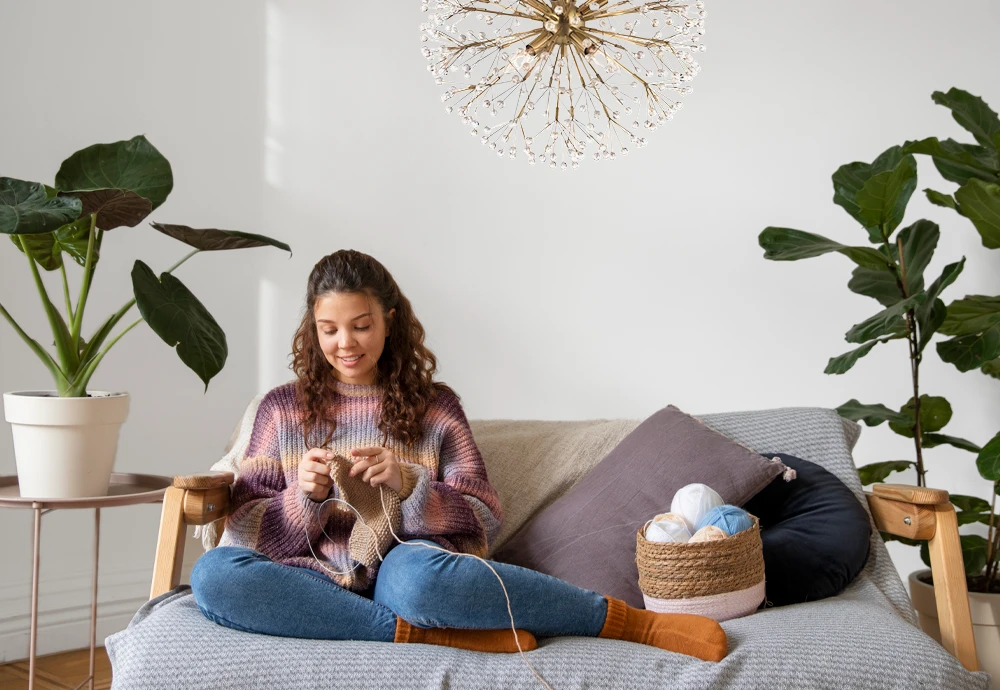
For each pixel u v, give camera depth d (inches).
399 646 50.2
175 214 94.0
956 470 101.5
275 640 50.5
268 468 64.5
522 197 102.6
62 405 68.3
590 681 48.4
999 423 100.7
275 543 60.2
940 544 59.6
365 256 66.9
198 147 94.9
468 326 101.6
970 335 80.7
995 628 75.7
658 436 69.3
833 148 102.8
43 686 80.6
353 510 60.2
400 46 101.0
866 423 83.4
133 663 48.3
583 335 103.0
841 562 61.4
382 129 100.5
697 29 57.6
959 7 102.1
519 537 68.7
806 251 81.3
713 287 103.3
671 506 62.5
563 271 102.9
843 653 50.5
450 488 63.5
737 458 65.7
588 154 102.4
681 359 103.3
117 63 91.1
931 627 78.1
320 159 99.3
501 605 51.4
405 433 66.4
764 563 60.0
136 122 92.0
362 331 64.6
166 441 94.7
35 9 87.0
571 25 55.0
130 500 67.4
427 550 54.6
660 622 53.6
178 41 93.7
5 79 85.8
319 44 99.1
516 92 101.7
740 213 103.0
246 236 72.6
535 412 102.7
